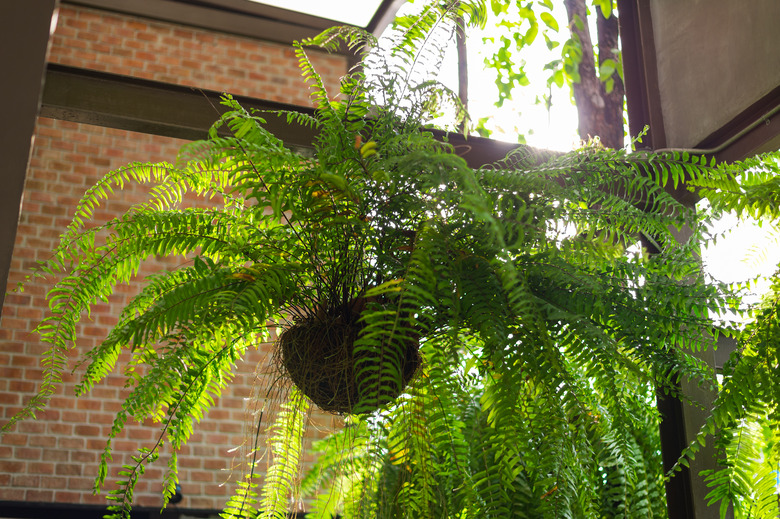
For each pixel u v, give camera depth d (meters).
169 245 1.56
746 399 1.66
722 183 1.84
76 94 2.07
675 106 2.72
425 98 1.70
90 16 4.90
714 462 2.22
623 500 2.26
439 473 1.42
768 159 1.88
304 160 1.47
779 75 2.29
